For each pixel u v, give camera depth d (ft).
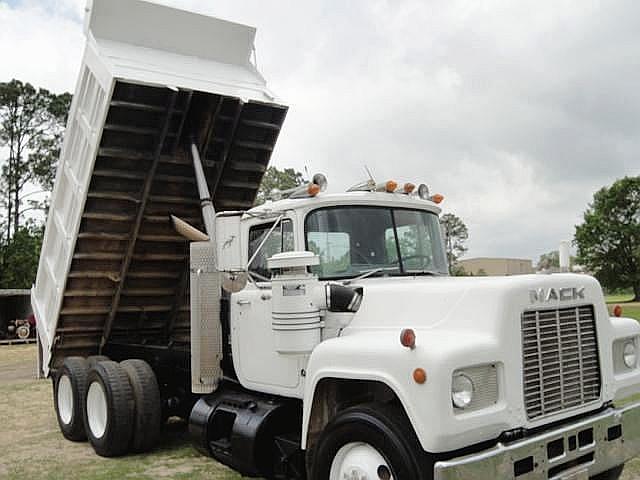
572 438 12.78
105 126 20.31
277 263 14.26
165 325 26.76
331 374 12.96
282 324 14.37
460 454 11.91
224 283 16.07
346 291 14.08
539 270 16.70
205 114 22.17
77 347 26.21
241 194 25.03
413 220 17.81
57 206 24.57
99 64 20.52
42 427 26.30
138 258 23.77
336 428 12.64
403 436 11.55
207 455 17.44
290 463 15.31
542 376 12.80
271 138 23.93
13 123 152.76
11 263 148.36
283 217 16.16
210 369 17.74
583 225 198.39
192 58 23.11
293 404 16.02
